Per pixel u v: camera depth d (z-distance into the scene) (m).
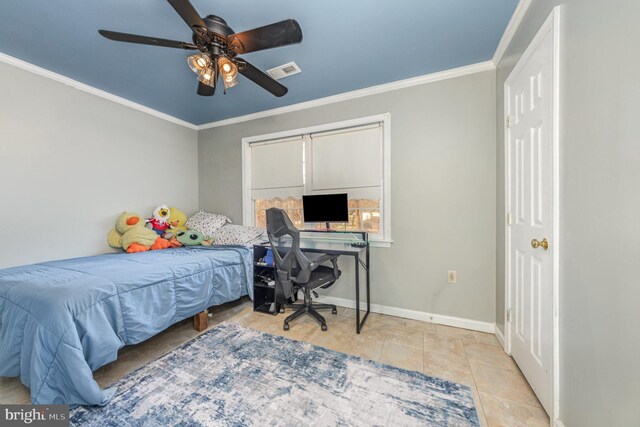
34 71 2.17
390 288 2.55
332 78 2.39
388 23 1.67
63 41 1.84
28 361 1.34
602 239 0.87
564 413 1.11
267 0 1.47
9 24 1.66
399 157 2.49
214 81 1.67
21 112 2.11
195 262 2.22
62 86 2.36
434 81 2.34
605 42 0.85
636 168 0.73
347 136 2.77
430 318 2.38
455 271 2.30
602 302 0.88
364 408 1.34
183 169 3.53
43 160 2.25
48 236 2.28
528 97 1.47
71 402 1.32
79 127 2.48
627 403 0.77
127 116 2.88
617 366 0.81
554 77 1.16
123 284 1.65
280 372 1.64
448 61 2.13
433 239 2.37
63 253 2.37
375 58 2.07
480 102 2.18
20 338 1.39
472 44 1.90
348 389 1.48
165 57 2.04
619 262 0.80
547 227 1.25
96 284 1.54
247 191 3.38
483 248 2.20
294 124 3.03
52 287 1.48
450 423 1.24
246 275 2.68
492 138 2.15
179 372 1.65
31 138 2.17
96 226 2.62
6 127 2.04
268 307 2.79
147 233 2.75
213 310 2.73
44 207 2.25
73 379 1.28
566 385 1.09
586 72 0.95
